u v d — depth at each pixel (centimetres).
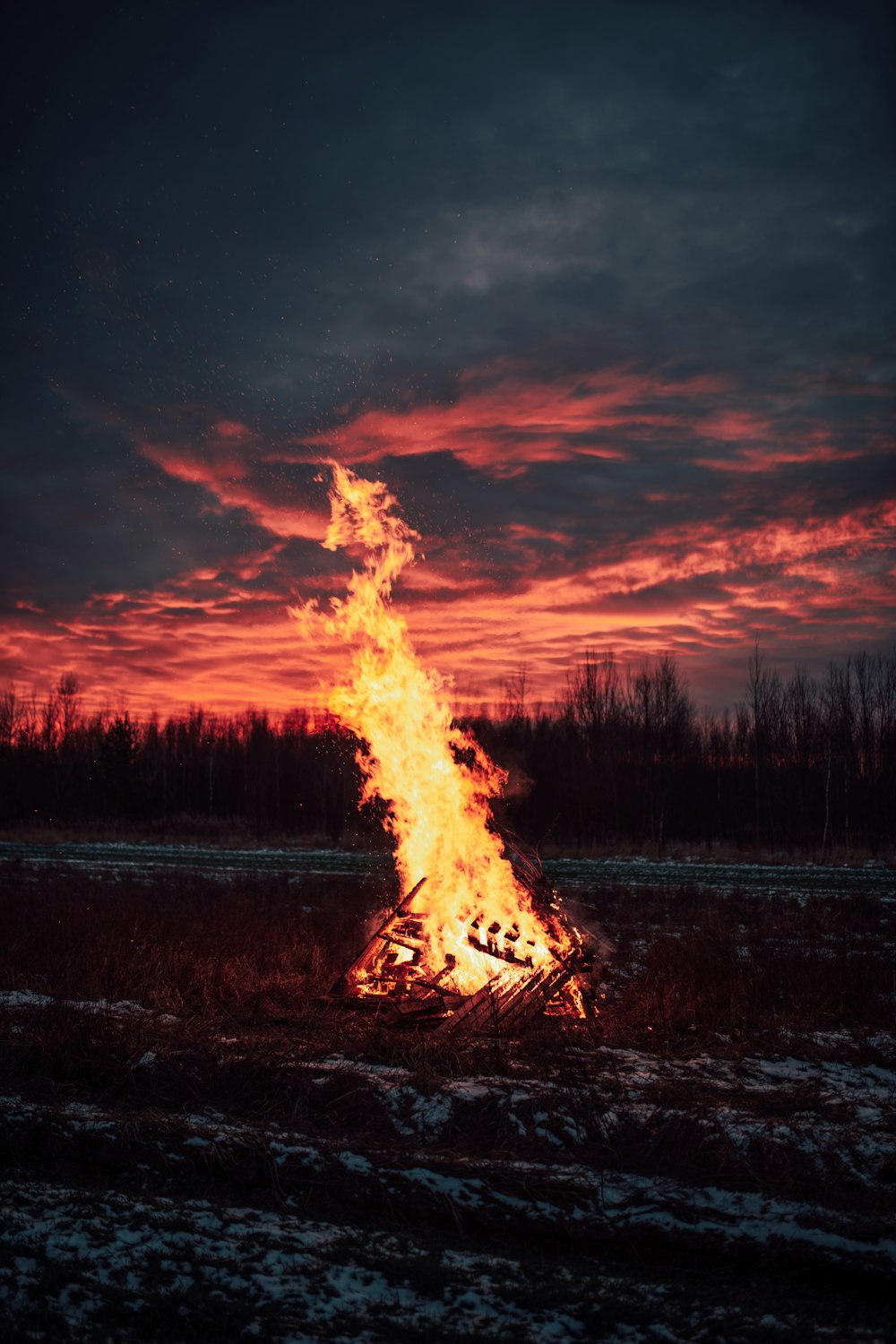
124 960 1156
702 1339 443
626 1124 666
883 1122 697
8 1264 475
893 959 1317
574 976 1026
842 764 4975
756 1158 623
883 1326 459
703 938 1342
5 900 1667
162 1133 627
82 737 7731
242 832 4988
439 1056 810
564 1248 536
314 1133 660
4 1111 646
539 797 4869
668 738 5138
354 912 1664
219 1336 429
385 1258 504
